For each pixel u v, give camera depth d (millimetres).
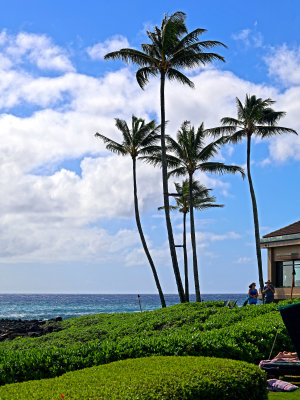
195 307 28078
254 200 36438
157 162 40750
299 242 30844
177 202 51656
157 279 37812
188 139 39625
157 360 9984
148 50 33625
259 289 34438
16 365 10320
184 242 50594
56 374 10531
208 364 9227
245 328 14461
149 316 27031
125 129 39562
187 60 33594
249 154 37250
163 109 33750
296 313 9711
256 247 35438
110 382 7910
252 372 9008
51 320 44281
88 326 29781
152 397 7246
